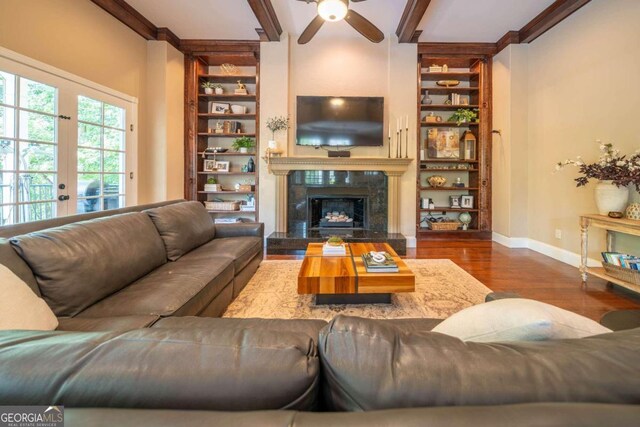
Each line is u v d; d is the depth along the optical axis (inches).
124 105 158.2
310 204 192.9
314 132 184.7
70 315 55.4
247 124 209.0
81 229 65.2
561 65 148.2
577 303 99.6
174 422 17.3
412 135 185.3
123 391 19.2
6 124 105.3
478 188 199.3
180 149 188.9
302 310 95.7
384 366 20.7
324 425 16.9
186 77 191.2
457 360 20.7
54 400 19.2
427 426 16.5
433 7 149.6
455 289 113.1
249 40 186.1
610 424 16.4
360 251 116.2
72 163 130.0
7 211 106.0
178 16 160.4
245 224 131.6
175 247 94.5
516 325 26.5
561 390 18.9
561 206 149.7
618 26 117.9
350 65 187.2
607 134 123.0
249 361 20.6
